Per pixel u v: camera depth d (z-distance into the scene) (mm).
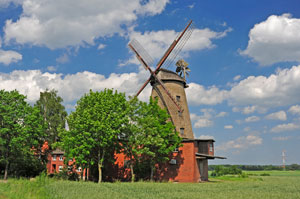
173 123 53875
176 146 46781
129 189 31062
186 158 49406
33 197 23234
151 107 47500
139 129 44875
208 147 56531
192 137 55781
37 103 68438
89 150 42469
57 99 70000
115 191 28516
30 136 46531
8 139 45688
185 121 55656
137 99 47562
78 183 36188
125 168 50938
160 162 50344
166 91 56062
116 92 45531
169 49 58719
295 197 25812
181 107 56094
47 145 61500
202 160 56094
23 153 46906
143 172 49875
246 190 32094
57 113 68688
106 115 41875
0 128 44625
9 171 51438
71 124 43562
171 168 49688
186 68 62594
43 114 67188
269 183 45812
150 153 43719
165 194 26797
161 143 44438
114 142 45156
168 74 58375
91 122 40062
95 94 43656
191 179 47969
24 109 46750
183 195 26141
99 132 40750
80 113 42781
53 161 68625
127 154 46250
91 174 50875
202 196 25516
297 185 41000
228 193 28438
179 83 58656
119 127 42344
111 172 51188
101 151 45781
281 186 38969
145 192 28328
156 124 45625
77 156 41375
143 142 44062
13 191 25734
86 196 23719
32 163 52094
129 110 44906
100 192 26781
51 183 35406
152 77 59188
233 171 94312
